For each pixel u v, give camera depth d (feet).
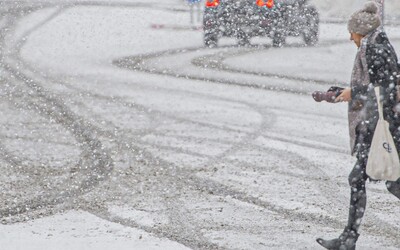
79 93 114.32
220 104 105.81
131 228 49.90
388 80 42.75
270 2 151.84
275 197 58.18
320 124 90.74
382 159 42.37
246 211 54.49
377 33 43.47
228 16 153.89
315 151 75.05
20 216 52.70
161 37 201.16
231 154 73.67
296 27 162.50
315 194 59.11
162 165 68.95
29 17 240.32
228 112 99.19
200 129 87.30
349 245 44.29
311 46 168.45
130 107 102.58
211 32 158.71
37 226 50.19
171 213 53.83
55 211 54.03
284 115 97.09
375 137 42.57
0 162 69.67
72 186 61.46
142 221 51.78
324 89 118.73
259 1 151.33
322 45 171.42
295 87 120.88
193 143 79.10
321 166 68.54
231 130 86.63
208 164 69.31
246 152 74.64
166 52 171.73
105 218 52.42
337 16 230.07
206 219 52.39
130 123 90.79
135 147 76.89
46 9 258.57
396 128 42.86
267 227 50.78
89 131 85.51
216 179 63.72
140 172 66.28
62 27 220.02
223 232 49.52
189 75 135.74
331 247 44.75
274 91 117.60
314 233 49.57
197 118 94.68
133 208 55.06
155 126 88.99
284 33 160.86
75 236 47.93
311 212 54.29
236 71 139.85
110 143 79.05
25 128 86.84
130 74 137.18
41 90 116.57
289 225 51.26
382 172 42.37
